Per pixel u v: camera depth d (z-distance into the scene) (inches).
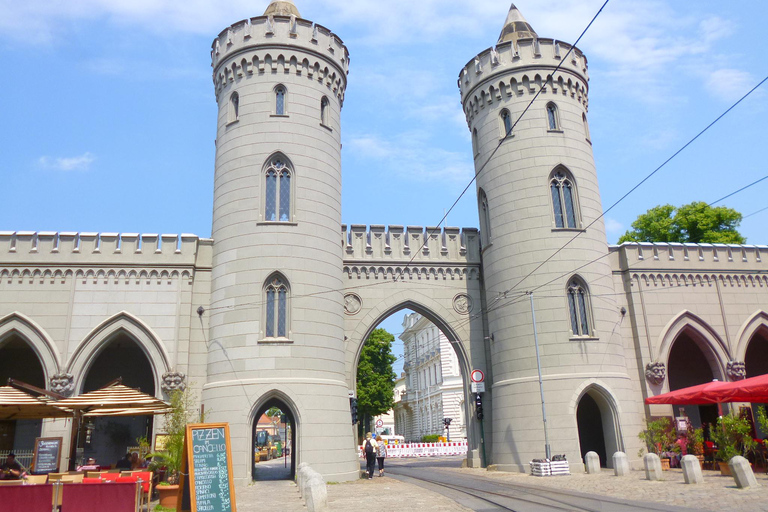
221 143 1064.2
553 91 1132.5
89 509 452.4
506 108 1138.7
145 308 995.3
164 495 634.2
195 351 995.3
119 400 626.2
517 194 1084.5
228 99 1074.1
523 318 1029.8
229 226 1000.9
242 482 876.6
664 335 1111.6
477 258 1195.9
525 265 1048.2
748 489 606.2
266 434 2410.2
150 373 1150.3
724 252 1192.8
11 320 964.6
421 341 3280.0
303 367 933.2
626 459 832.3
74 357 954.7
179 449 735.7
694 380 1266.0
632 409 1006.4
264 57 1061.8
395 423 4069.9
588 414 1178.6
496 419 1049.5
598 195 1131.9
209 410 922.7
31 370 1125.7
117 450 1123.9
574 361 991.0
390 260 1152.8
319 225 1013.8
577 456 944.9
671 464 946.1
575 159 1107.3
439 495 673.6
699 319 1138.0
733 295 1172.5
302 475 691.4
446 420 2164.1
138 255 1015.0
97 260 1002.1
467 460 1130.7
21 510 443.8
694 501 542.3
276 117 1032.8
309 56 1079.0
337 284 1028.5
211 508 469.1
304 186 1016.9
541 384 979.9
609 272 1093.1
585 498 596.7
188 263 1020.5
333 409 941.2
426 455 1956.2
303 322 953.5
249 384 911.7
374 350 2271.2
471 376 1114.7
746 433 784.3
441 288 1169.4
